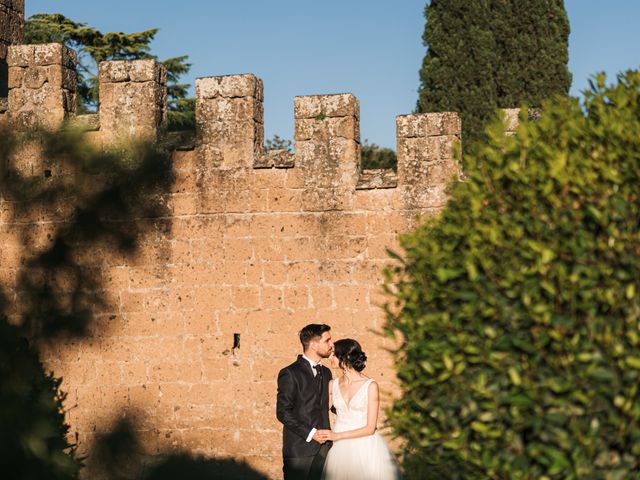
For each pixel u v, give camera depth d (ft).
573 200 13.69
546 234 13.60
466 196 14.67
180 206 33.60
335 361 25.44
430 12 59.06
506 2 57.36
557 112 15.07
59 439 22.82
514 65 57.11
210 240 33.35
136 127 33.96
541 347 13.30
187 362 33.22
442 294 14.35
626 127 13.93
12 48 34.63
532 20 57.16
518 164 14.28
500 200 14.19
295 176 32.91
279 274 32.83
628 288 12.91
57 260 34.12
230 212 33.30
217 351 33.06
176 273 33.50
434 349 14.14
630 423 12.86
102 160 33.83
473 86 57.26
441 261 14.43
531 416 13.33
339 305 32.32
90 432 33.53
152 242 33.71
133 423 33.30
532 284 13.39
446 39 58.23
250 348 32.86
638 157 13.51
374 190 32.30
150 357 33.45
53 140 34.17
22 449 21.08
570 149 14.38
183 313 33.35
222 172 33.37
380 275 32.09
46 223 34.30
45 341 34.01
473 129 56.95
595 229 13.48
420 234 15.29
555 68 56.85
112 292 33.81
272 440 32.50
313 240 32.65
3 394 21.15
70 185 34.09
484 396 13.66
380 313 31.96
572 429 13.05
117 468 33.24
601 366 12.94
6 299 34.37
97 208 33.96
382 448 23.22
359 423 23.29
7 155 34.40
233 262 33.17
